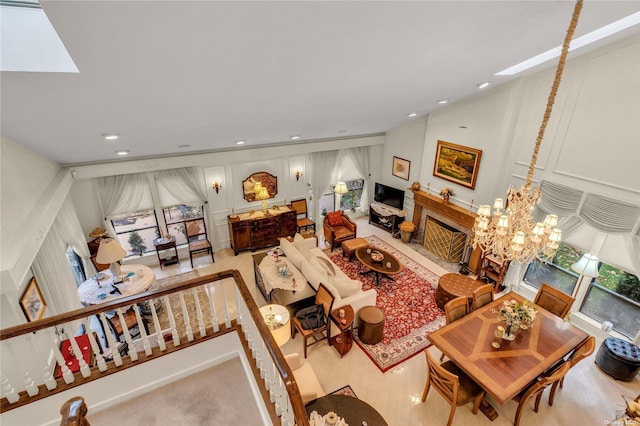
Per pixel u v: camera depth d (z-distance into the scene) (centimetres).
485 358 368
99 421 268
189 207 730
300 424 159
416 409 404
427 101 560
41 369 254
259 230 757
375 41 265
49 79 217
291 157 796
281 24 211
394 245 801
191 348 304
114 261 527
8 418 252
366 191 938
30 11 193
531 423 388
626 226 429
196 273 695
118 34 183
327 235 798
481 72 436
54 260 452
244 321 297
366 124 677
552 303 463
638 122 401
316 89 360
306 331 462
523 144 549
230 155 690
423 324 542
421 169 770
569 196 486
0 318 307
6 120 277
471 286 557
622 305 482
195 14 181
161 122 371
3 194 307
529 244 355
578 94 457
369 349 493
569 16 297
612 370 439
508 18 275
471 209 661
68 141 384
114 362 279
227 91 312
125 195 647
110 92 260
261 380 263
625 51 398
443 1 223
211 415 271
